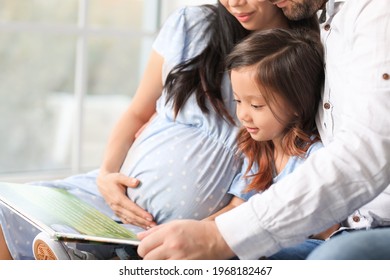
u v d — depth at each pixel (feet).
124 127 7.61
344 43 5.69
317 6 6.09
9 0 15.02
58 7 15.34
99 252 6.18
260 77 5.92
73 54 15.89
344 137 4.93
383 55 5.04
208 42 6.95
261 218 4.90
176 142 6.66
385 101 4.91
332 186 4.82
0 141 15.64
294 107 6.06
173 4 12.33
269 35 6.15
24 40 15.70
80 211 6.01
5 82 15.71
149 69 7.50
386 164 4.83
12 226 6.46
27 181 11.17
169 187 6.46
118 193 6.73
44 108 15.87
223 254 4.99
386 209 5.62
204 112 6.75
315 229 4.93
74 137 11.60
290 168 6.20
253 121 6.12
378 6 5.24
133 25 13.78
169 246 4.91
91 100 15.40
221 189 6.48
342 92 5.73
